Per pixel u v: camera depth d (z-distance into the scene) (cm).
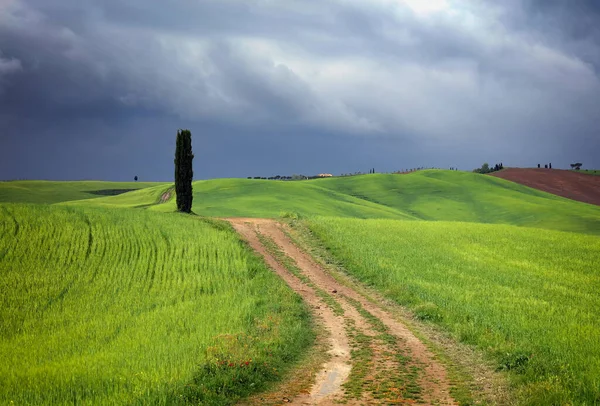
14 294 3450
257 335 2270
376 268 3825
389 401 1541
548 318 2623
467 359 2080
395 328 2589
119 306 3172
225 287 3447
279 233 5094
